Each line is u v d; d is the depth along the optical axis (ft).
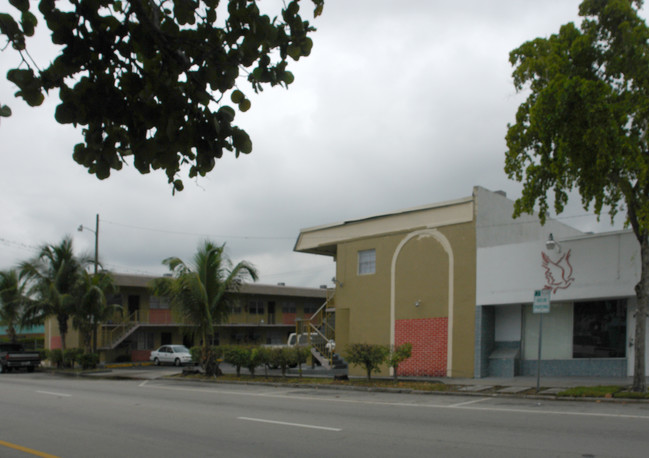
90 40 11.04
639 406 41.01
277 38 12.42
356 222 82.38
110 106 11.19
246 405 48.08
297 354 72.23
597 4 46.70
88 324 106.63
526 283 63.26
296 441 30.94
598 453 25.58
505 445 27.96
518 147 51.90
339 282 82.84
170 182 12.57
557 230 89.81
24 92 10.88
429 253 72.79
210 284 80.18
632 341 57.31
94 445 31.32
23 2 10.49
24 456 28.71
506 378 63.16
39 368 115.55
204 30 11.61
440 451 27.17
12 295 121.80
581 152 46.34
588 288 58.29
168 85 11.64
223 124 12.16
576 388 48.96
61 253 107.55
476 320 66.85
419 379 65.57
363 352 62.49
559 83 45.88
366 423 36.40
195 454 28.32
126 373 95.96
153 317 137.08
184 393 60.23
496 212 72.64
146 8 11.31
